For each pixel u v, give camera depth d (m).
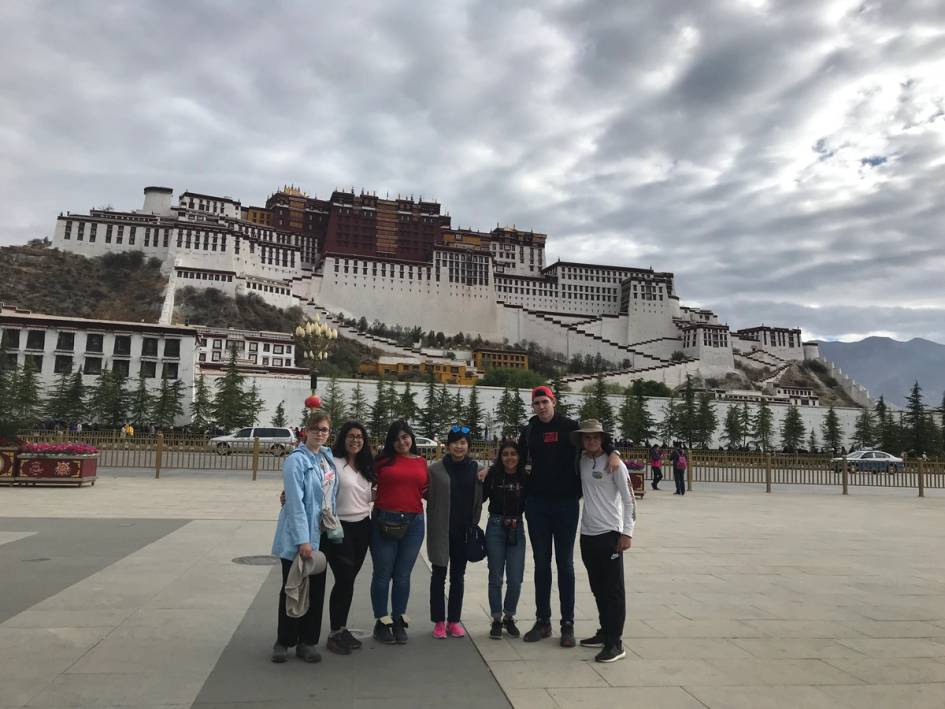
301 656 5.40
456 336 160.38
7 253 130.62
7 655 5.23
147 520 13.13
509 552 6.31
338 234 179.25
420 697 4.61
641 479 22.39
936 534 14.35
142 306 126.19
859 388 174.75
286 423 70.00
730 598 7.92
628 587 8.49
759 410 85.69
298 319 138.00
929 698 4.74
